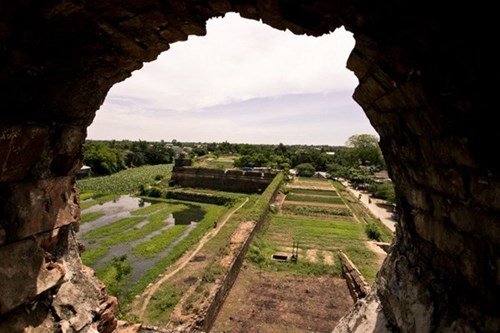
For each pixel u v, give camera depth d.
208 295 14.29
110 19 3.42
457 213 3.09
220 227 27.19
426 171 3.53
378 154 78.00
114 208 37.72
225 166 75.81
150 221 31.05
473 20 2.19
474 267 2.90
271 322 14.03
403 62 3.00
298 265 20.17
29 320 4.01
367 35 3.17
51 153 4.31
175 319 12.89
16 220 3.84
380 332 4.64
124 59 4.19
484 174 2.60
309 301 15.92
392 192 41.50
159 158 96.94
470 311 2.96
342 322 6.39
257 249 22.02
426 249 3.90
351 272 17.92
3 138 3.42
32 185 4.07
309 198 43.47
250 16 3.80
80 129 4.81
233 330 13.38
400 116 3.66
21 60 3.26
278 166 70.69
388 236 27.05
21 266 3.89
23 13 2.85
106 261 20.50
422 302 3.77
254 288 17.19
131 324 8.16
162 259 20.61
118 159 76.12
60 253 5.00
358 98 4.41
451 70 2.55
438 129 3.01
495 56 2.17
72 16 3.14
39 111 3.91
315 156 81.69
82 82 4.17
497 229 2.56
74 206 5.30
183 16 3.66
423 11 2.43
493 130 2.41
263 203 33.22
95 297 5.52
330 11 3.26
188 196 44.41
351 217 34.12
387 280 4.97
